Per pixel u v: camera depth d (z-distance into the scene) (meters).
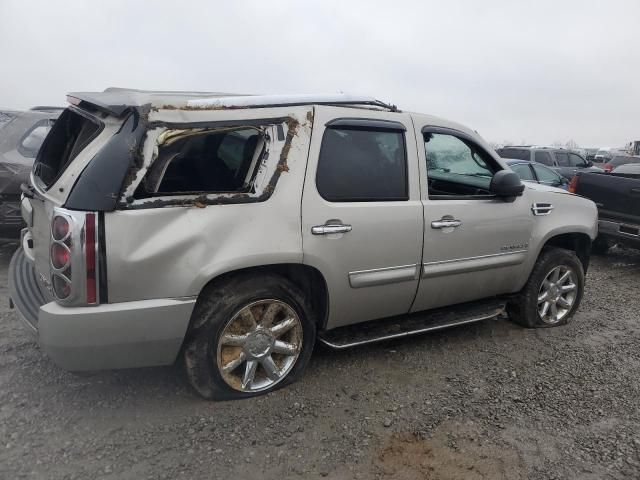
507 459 2.83
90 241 2.61
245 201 3.01
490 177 4.37
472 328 4.70
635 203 7.31
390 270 3.59
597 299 5.88
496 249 4.18
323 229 3.23
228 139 3.02
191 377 3.05
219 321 3.02
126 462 2.62
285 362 3.38
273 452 2.78
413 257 3.68
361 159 3.47
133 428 2.90
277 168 3.11
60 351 2.67
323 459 2.75
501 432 3.08
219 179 3.00
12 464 2.56
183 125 2.83
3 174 5.35
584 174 7.98
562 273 4.84
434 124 3.93
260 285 3.13
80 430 2.86
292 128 3.17
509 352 4.22
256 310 3.19
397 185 3.63
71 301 2.65
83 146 2.96
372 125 3.52
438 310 4.23
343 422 3.09
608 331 4.84
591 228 4.93
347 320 3.60
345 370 3.74
